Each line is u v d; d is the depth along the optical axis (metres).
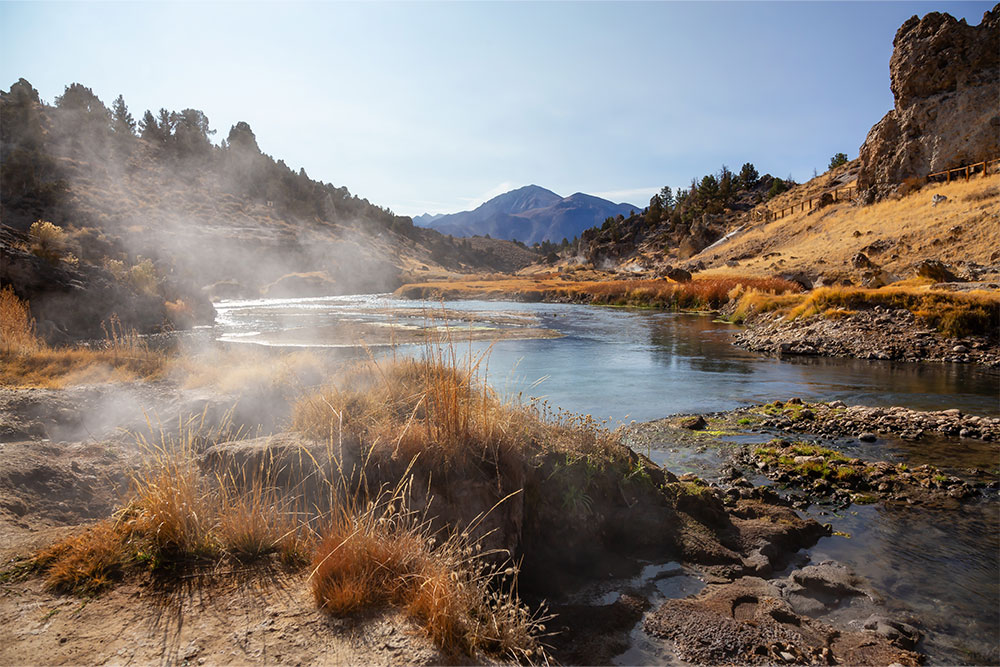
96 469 4.98
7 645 2.53
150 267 30.80
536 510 5.07
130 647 2.57
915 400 12.02
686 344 21.72
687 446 8.78
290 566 3.46
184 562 3.42
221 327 28.25
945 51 52.56
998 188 39.19
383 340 21.50
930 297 20.34
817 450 8.19
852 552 5.28
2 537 3.54
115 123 146.88
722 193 135.12
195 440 5.85
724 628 3.88
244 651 2.56
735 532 5.39
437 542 4.41
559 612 4.14
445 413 5.07
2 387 7.89
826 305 23.02
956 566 4.99
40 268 21.36
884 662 3.59
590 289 52.56
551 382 13.94
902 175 54.00
